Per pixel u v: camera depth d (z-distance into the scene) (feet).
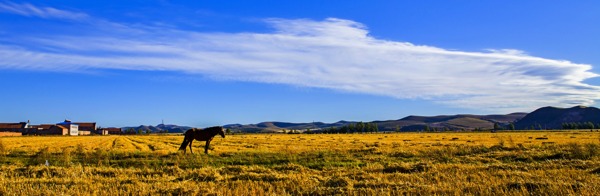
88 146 163.84
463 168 64.64
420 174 58.59
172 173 64.85
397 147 134.72
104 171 66.03
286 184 50.85
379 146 145.38
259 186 49.29
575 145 92.02
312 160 89.81
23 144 188.03
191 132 111.55
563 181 47.55
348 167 76.89
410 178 54.44
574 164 66.64
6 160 95.81
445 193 42.63
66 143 203.72
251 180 55.77
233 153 106.22
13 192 45.47
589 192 40.96
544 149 102.12
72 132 622.95
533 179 51.29
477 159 85.81
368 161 88.28
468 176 55.62
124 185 50.44
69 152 102.68
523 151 95.61
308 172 65.51
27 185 49.85
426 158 91.15
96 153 98.94
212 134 111.45
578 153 84.43
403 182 50.42
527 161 82.38
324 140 224.74
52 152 113.09
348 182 50.21
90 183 52.08
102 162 88.12
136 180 54.95
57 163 85.35
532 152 92.63
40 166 70.49
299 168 69.15
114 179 56.24
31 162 89.30
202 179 57.57
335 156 96.68
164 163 87.45
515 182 46.68
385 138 259.80
